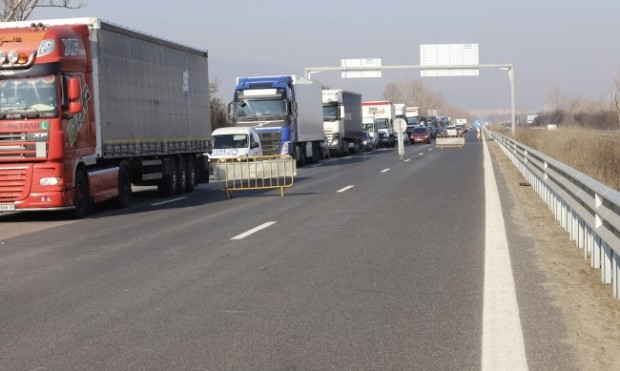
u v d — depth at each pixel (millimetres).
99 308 9070
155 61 25547
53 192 18766
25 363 6895
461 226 15781
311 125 49750
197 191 29750
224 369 6609
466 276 10516
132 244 14484
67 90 19188
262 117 43062
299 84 46938
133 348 7312
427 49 74438
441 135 79625
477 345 7168
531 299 9047
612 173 32812
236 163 26766
